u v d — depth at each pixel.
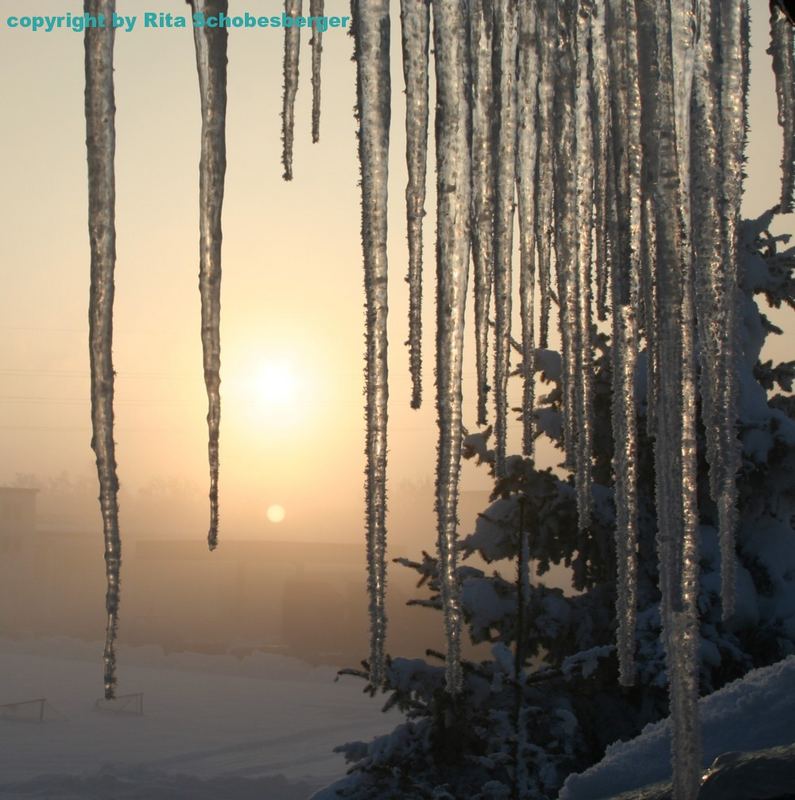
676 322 2.23
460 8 2.24
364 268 2.17
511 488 12.80
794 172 2.69
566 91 2.46
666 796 3.90
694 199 2.29
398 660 11.85
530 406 2.50
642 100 2.28
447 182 2.19
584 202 2.45
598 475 13.59
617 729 11.64
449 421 2.15
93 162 2.06
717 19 2.37
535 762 10.70
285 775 35.59
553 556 13.12
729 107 2.35
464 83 2.22
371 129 2.17
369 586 2.16
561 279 2.47
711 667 12.14
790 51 2.71
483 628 12.59
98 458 2.09
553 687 11.92
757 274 13.77
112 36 2.09
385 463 2.17
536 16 2.46
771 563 12.94
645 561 13.08
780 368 14.55
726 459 2.26
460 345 2.16
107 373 2.07
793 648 12.38
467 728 11.64
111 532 2.08
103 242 2.06
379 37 2.19
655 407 2.29
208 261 2.14
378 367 2.16
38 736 42.12
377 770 11.55
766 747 4.10
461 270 2.16
